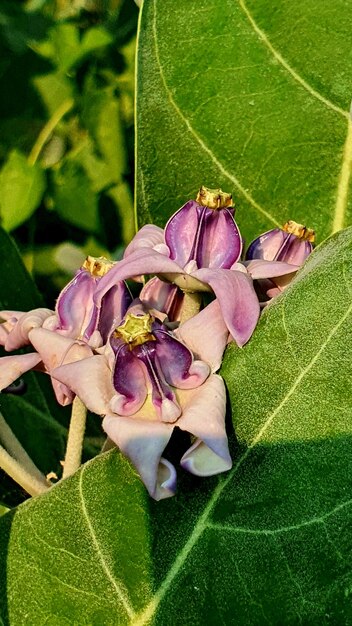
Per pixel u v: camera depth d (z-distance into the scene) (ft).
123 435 0.82
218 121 1.14
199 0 1.13
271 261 0.96
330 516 0.82
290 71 1.13
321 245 0.91
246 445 0.85
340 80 1.12
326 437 0.84
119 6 1.76
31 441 1.28
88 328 0.96
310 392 0.85
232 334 0.86
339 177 1.12
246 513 0.84
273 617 0.80
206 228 0.94
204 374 0.85
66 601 0.85
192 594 0.83
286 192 1.14
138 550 0.85
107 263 0.96
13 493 1.14
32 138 1.66
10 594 0.86
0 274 1.35
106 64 1.70
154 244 0.97
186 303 0.93
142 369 0.84
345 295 0.86
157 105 1.13
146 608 0.83
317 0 1.11
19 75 1.67
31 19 1.75
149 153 1.14
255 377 0.86
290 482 0.84
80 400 0.92
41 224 1.60
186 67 1.13
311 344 0.86
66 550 0.86
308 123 1.13
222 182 1.15
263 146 1.14
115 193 1.62
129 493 0.87
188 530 0.85
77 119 1.67
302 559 0.81
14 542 0.88
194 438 0.86
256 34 1.13
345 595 0.79
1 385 0.96
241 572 0.82
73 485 0.88
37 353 0.97
